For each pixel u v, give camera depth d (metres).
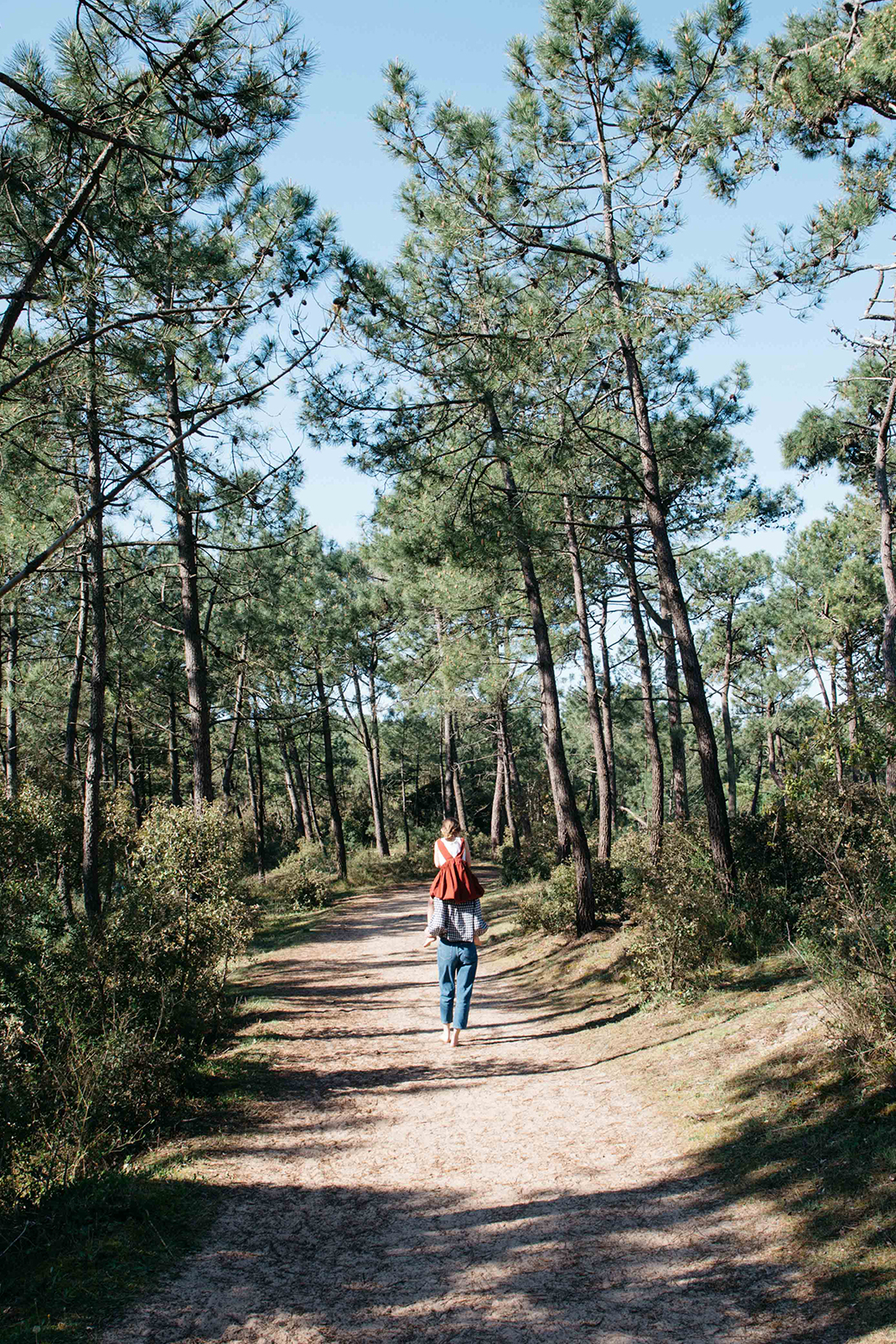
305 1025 8.89
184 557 12.99
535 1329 3.08
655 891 8.96
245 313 6.91
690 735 40.94
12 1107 4.44
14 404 6.96
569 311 10.09
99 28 5.63
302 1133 5.43
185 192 6.37
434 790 55.00
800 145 9.36
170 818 8.48
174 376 7.46
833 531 27.48
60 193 6.05
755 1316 2.99
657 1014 7.61
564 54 9.82
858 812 6.90
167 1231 3.97
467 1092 6.25
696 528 16.44
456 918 7.88
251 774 32.69
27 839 6.89
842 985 5.05
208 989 7.62
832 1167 3.88
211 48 5.64
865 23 8.41
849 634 26.97
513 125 10.02
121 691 18.31
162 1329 3.13
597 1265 3.52
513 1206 4.21
